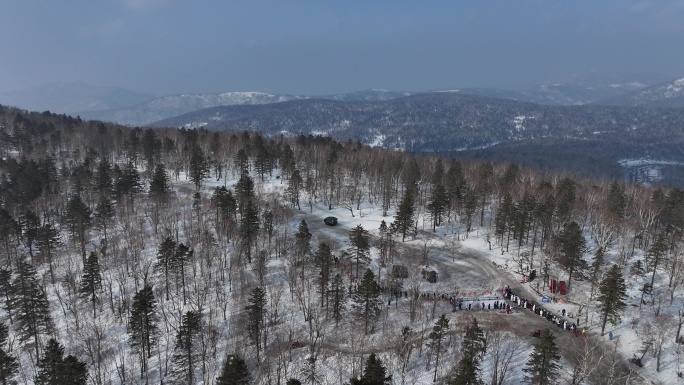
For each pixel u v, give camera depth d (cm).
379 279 12331
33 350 10194
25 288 10319
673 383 8444
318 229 16312
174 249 12131
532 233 15625
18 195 16675
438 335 8744
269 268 13225
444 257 14262
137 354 9906
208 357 9650
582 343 9638
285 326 10619
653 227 14912
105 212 15388
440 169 19888
